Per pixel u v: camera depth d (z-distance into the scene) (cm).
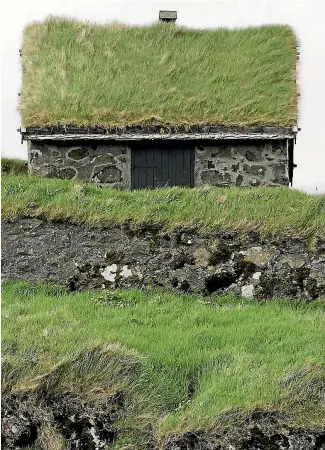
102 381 1045
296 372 1042
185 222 1483
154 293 1458
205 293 1466
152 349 1128
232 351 1135
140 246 1484
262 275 1462
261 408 990
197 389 1062
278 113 1755
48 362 1058
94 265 1488
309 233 1470
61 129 1739
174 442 977
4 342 1103
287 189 1593
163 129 1734
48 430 1024
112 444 1010
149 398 1037
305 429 980
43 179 1652
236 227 1473
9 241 1502
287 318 1324
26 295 1438
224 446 967
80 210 1502
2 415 1034
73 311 1299
